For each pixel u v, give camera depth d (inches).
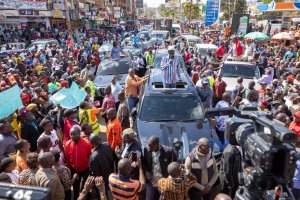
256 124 84.9
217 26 1685.5
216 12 1176.2
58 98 249.3
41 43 783.1
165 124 240.2
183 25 1963.6
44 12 1152.2
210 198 161.9
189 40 809.5
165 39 929.5
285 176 72.8
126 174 140.7
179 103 262.4
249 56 551.5
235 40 553.3
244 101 271.3
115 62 485.4
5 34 1001.5
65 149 189.8
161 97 268.1
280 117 201.5
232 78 422.9
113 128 217.5
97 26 1791.3
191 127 235.6
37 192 54.1
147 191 172.6
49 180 141.6
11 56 601.9
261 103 256.8
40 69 479.2
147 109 258.8
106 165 175.6
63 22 1425.9
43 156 143.8
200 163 155.2
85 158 186.1
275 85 318.0
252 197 83.5
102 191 136.3
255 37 711.1
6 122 197.0
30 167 152.6
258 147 77.0
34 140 217.9
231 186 124.1
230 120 97.4
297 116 203.9
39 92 286.2
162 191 141.9
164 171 171.2
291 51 679.7
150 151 170.4
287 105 260.7
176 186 138.7
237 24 996.6
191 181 143.6
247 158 88.7
